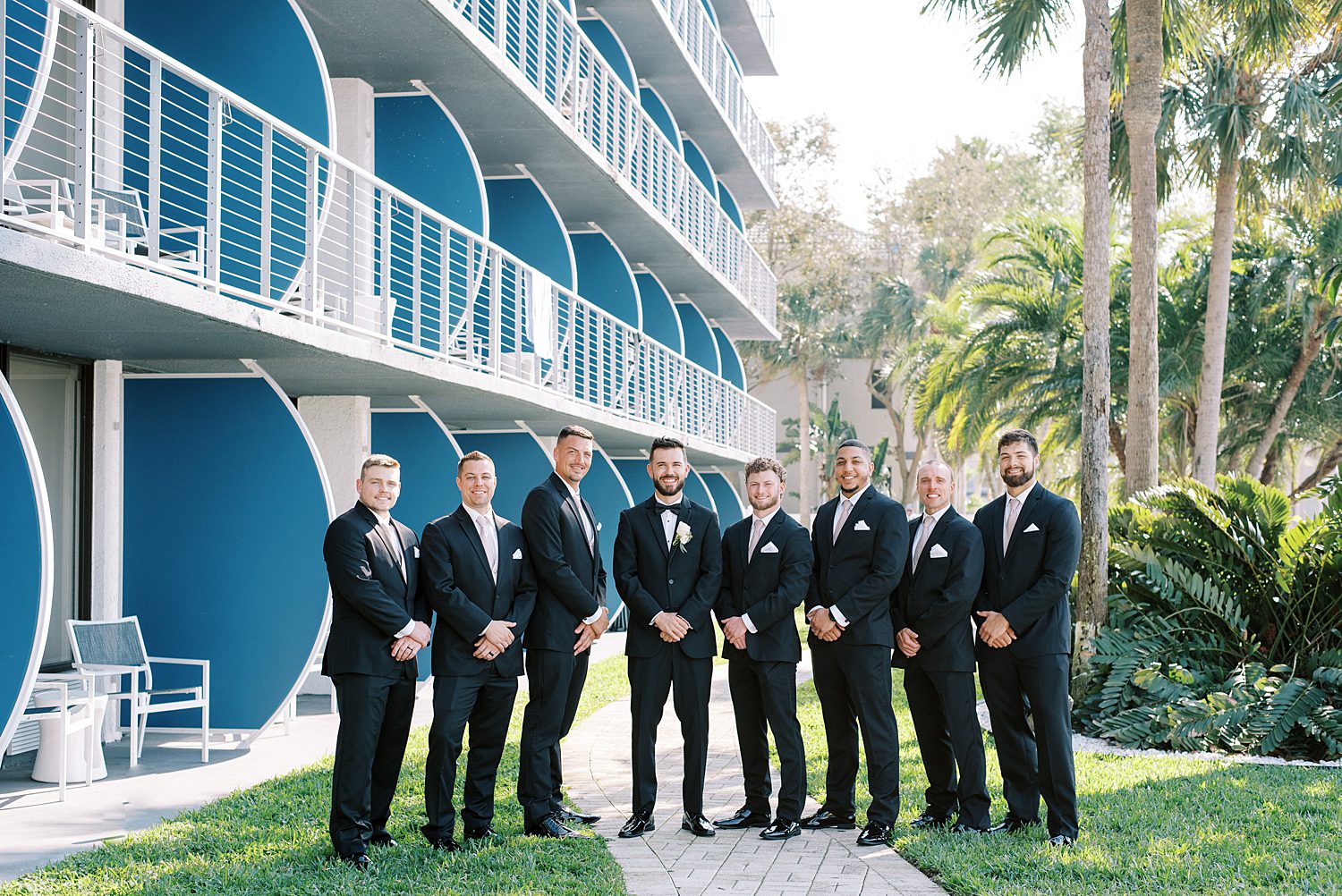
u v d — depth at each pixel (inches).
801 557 281.7
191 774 349.1
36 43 376.5
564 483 284.5
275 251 420.5
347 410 487.5
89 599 404.5
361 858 248.8
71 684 358.0
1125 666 439.5
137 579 410.0
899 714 486.3
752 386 2022.6
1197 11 619.5
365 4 443.8
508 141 610.2
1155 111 530.0
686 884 238.5
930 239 2086.6
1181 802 313.4
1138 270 529.7
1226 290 832.3
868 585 275.1
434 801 261.9
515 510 627.5
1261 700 414.0
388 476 262.7
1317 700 404.8
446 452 524.4
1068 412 994.7
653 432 755.4
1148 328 527.8
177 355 390.9
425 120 522.9
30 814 298.7
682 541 282.7
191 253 357.1
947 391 1061.1
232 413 410.3
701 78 912.3
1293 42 642.8
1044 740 270.1
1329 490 515.8
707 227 979.9
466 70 507.8
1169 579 458.3
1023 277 1007.6
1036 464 279.7
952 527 280.4
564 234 642.8
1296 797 321.4
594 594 284.0
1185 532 470.9
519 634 270.5
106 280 274.2
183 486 410.0
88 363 403.9
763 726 289.7
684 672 281.4
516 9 599.5
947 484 285.1
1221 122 788.0
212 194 323.3
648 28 817.5
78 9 281.0
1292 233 967.6
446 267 447.5
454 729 262.7
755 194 1213.7
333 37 471.2
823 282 1926.7
